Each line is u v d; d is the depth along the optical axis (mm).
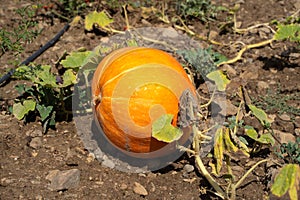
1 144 2303
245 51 2896
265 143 2248
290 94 2617
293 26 2699
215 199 2129
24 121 2422
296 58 2834
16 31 2957
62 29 2992
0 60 2803
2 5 3201
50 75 2375
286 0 3289
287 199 2037
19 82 2664
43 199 2109
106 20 2850
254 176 2215
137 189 2150
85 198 2121
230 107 2490
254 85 2658
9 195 2115
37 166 2236
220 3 3268
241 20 3137
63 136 2373
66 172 2172
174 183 2188
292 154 2240
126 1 3209
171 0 3219
